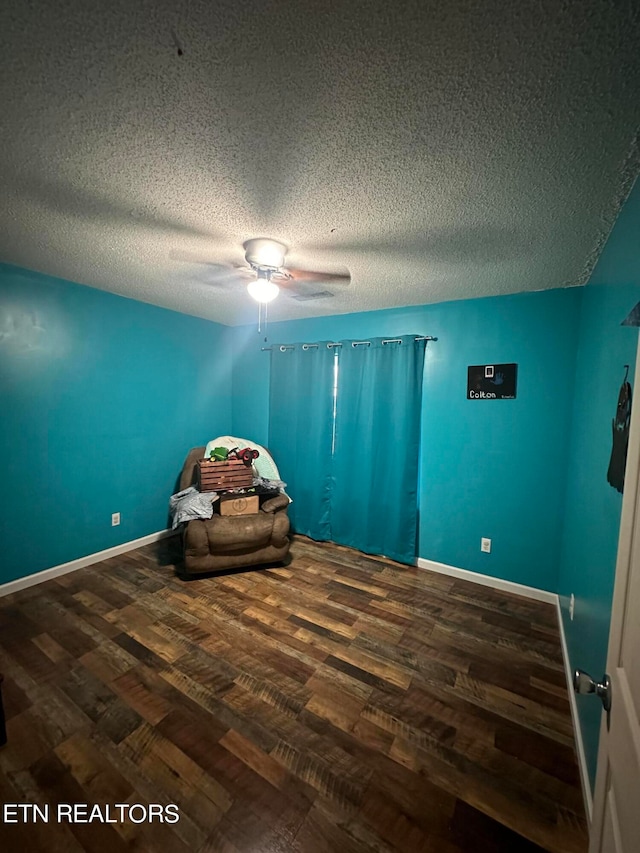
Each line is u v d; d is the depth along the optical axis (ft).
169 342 10.73
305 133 3.33
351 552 10.25
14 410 7.65
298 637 6.55
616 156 3.47
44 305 7.93
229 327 12.70
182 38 2.48
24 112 3.17
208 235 5.49
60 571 8.59
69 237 5.73
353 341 10.07
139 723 4.74
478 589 8.48
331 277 6.98
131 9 2.30
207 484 9.41
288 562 9.56
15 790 3.91
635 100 2.81
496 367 8.39
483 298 8.48
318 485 10.78
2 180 4.19
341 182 4.07
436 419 9.21
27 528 8.01
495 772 4.21
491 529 8.63
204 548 8.39
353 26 2.36
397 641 6.52
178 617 7.04
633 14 2.18
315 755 4.36
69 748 4.38
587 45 2.41
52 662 5.78
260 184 4.17
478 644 6.48
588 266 6.21
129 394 9.82
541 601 8.04
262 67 2.67
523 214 4.61
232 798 3.88
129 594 7.84
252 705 5.06
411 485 9.42
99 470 9.29
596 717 3.88
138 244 5.93
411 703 5.17
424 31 2.38
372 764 4.27
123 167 3.93
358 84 2.78
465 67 2.63
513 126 3.15
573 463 7.03
